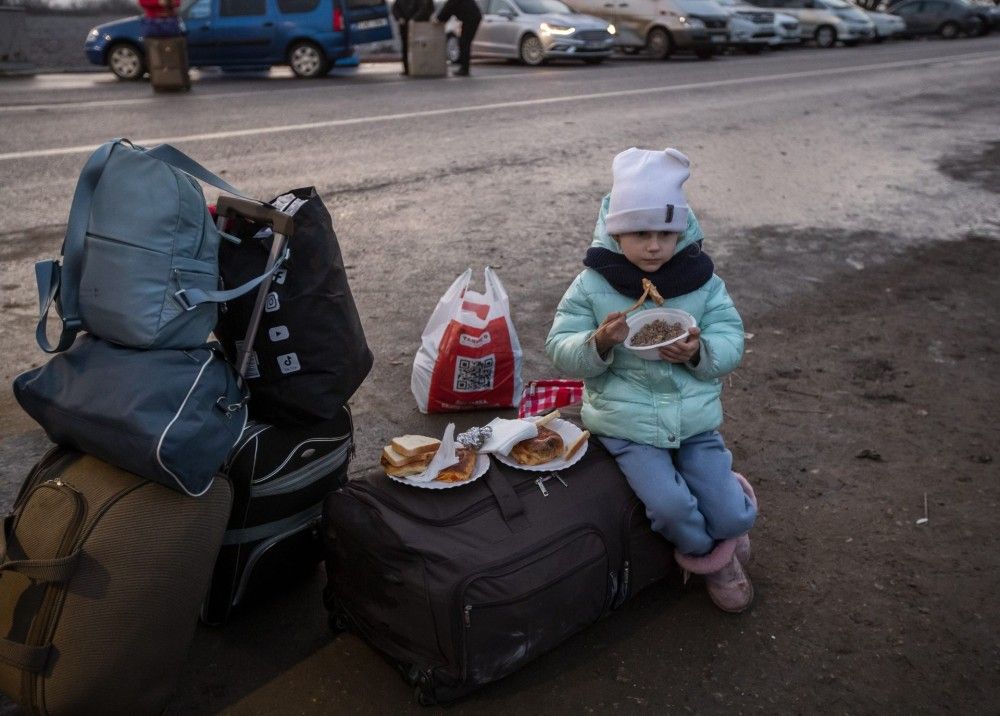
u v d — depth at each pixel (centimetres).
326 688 254
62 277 229
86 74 1741
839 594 293
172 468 219
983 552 313
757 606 287
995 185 860
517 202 753
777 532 323
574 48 1877
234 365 257
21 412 394
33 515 227
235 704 248
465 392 393
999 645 273
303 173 834
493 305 394
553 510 255
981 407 416
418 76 1662
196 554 229
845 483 353
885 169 920
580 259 614
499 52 1941
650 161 258
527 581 242
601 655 267
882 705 251
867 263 621
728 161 935
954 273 604
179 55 1375
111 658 220
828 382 438
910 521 330
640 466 269
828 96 1448
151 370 226
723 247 650
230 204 253
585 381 285
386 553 242
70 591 217
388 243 637
